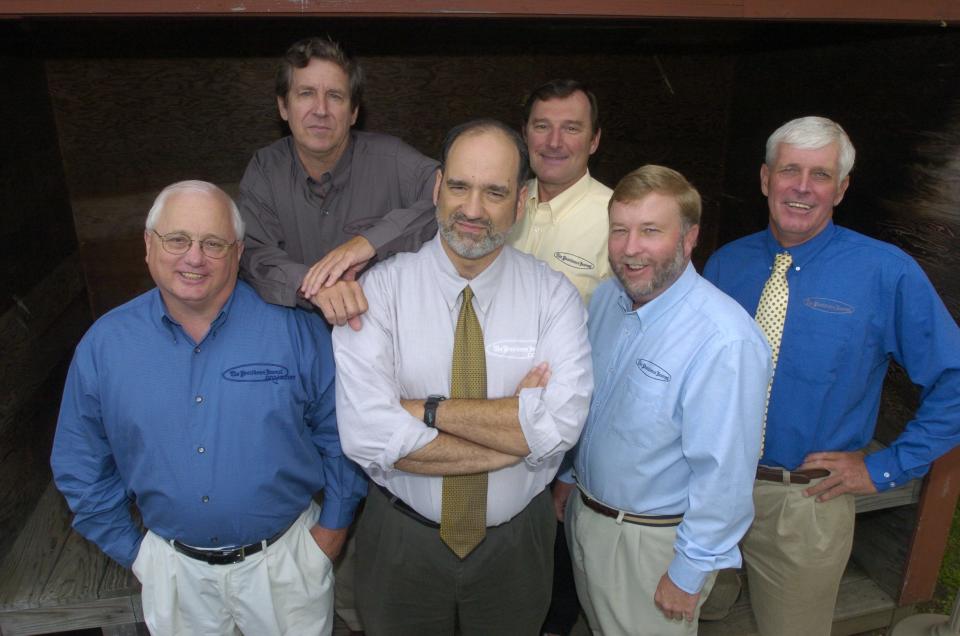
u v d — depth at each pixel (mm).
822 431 2182
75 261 3539
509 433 1682
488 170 1601
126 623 2350
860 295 2100
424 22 3285
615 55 4008
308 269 1878
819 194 2064
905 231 2754
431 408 1724
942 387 2072
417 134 3928
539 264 1888
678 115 4242
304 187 2279
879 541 2965
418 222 1964
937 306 2047
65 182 3496
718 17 2053
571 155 2432
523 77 3949
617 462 1903
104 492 1899
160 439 1782
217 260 1703
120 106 3504
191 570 1893
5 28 2844
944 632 2734
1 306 2586
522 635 2018
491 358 1786
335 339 1757
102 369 1780
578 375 1740
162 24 3180
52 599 2275
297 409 1881
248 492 1827
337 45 2115
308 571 2008
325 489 2041
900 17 2146
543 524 1967
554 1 1949
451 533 1807
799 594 2273
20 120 2998
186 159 3662
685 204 1775
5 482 2502
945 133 2539
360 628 2615
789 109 3645
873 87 2947
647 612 1965
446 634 2002
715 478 1736
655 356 1832
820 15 2090
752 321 1802
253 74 3602
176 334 1791
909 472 2127
